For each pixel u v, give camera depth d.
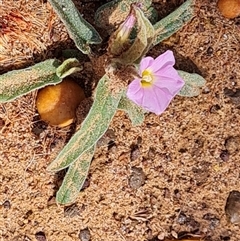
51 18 0.28
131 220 0.29
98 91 0.25
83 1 0.28
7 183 0.29
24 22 0.28
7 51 0.28
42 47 0.28
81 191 0.29
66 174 0.28
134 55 0.25
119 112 0.29
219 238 0.30
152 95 0.23
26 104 0.28
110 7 0.27
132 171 0.29
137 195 0.29
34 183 0.29
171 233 0.30
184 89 0.28
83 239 0.29
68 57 0.28
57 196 0.28
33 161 0.29
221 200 0.30
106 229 0.29
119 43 0.24
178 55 0.29
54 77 0.27
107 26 0.28
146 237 0.30
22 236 0.29
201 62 0.29
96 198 0.29
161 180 0.29
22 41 0.28
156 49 0.29
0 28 0.28
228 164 0.29
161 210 0.30
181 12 0.28
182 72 0.28
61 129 0.29
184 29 0.29
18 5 0.28
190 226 0.30
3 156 0.29
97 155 0.29
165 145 0.29
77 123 0.28
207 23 0.29
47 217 0.29
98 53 0.28
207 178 0.30
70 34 0.26
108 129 0.29
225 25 0.29
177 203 0.30
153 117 0.29
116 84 0.25
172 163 0.29
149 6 0.28
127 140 0.29
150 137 0.29
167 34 0.28
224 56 0.29
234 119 0.29
